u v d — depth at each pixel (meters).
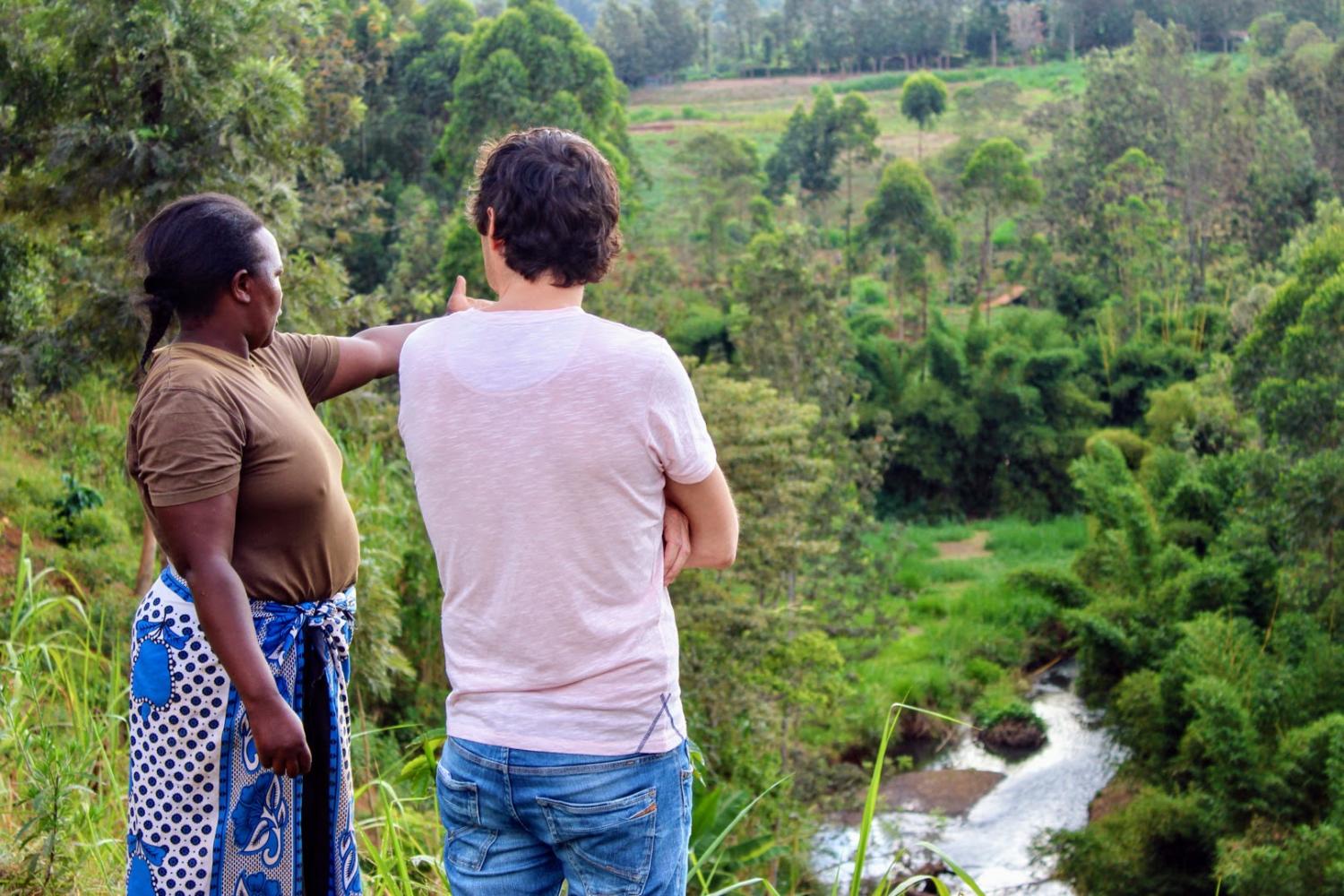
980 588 29.70
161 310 2.16
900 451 39.59
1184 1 109.62
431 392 1.80
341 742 2.29
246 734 2.19
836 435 22.67
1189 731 17.67
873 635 20.47
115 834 3.49
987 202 54.31
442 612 1.87
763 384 15.95
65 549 10.29
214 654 2.15
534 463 1.73
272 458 2.13
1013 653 26.02
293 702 2.20
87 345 8.19
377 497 9.86
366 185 16.97
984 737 22.20
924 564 32.88
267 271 2.19
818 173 68.44
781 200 69.75
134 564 10.45
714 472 1.81
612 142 47.66
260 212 7.91
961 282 56.50
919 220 51.34
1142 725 18.98
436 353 1.82
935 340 40.84
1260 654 18.23
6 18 7.85
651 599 1.80
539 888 1.87
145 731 2.19
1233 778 16.11
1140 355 42.47
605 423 1.74
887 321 48.19
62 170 7.87
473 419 1.76
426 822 3.45
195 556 2.02
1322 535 18.53
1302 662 17.23
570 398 1.74
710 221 55.78
